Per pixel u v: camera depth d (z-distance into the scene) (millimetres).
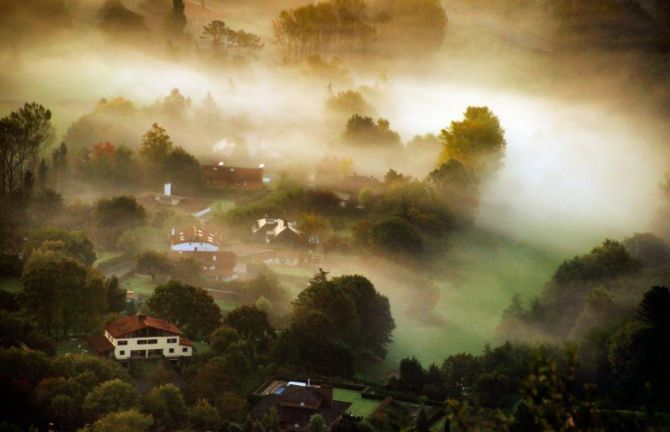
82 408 122938
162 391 129000
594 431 50344
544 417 51500
